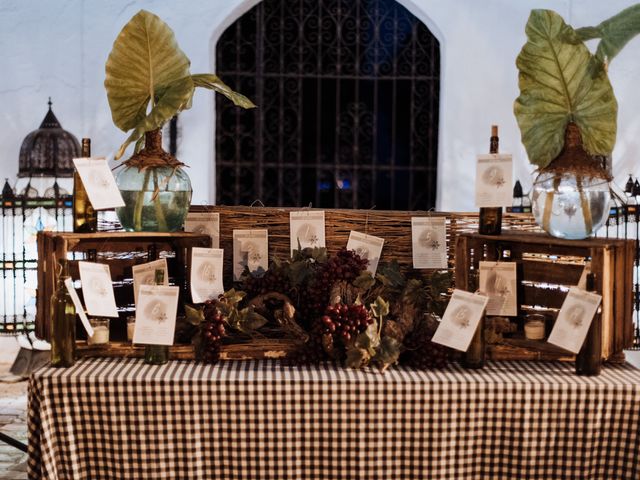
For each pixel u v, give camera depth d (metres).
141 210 2.87
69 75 5.95
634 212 5.80
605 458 2.55
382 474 2.53
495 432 2.53
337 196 6.36
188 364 2.69
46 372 2.54
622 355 2.79
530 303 2.90
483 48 5.96
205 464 2.53
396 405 2.51
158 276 2.68
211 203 6.10
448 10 5.96
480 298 2.62
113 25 5.95
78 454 2.53
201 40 6.01
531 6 5.87
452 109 6.02
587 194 2.67
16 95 5.93
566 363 2.78
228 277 3.11
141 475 2.51
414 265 3.04
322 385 2.50
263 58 6.25
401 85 6.27
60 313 2.61
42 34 5.91
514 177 5.98
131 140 2.77
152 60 2.90
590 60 2.74
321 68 6.27
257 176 6.32
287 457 2.52
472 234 2.80
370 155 6.33
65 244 2.65
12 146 5.95
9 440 3.24
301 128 6.31
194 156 6.01
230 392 2.49
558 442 2.54
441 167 6.08
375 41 6.25
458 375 2.59
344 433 2.51
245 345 2.74
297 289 2.81
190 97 2.89
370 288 2.88
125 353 2.77
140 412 2.50
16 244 5.97
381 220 3.07
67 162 5.96
